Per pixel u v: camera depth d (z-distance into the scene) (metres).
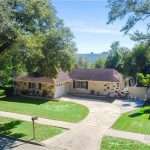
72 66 40.00
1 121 24.34
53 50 35.97
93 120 26.06
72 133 21.22
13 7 21.92
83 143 18.80
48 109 31.11
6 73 41.19
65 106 33.47
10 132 20.88
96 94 43.47
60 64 37.84
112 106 34.16
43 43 32.22
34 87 40.94
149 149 17.58
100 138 19.98
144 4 15.68
